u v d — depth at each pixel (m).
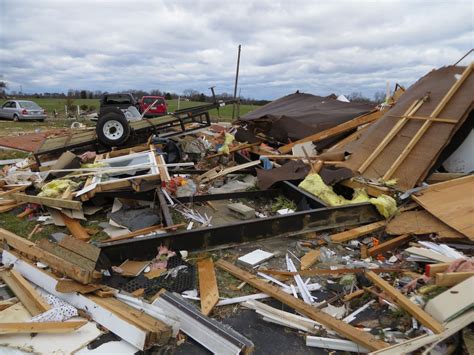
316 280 4.07
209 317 3.40
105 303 3.31
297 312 3.46
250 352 2.86
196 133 11.31
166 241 4.35
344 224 5.30
